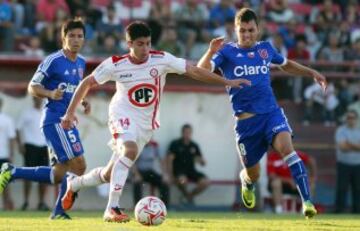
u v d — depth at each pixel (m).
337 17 87.94
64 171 41.69
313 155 76.31
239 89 39.72
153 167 68.06
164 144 71.06
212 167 72.06
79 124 68.94
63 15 75.31
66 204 40.25
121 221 35.59
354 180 71.56
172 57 36.53
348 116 71.50
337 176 72.19
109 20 77.25
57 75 40.81
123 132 36.09
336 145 72.94
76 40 40.75
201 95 72.06
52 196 67.81
